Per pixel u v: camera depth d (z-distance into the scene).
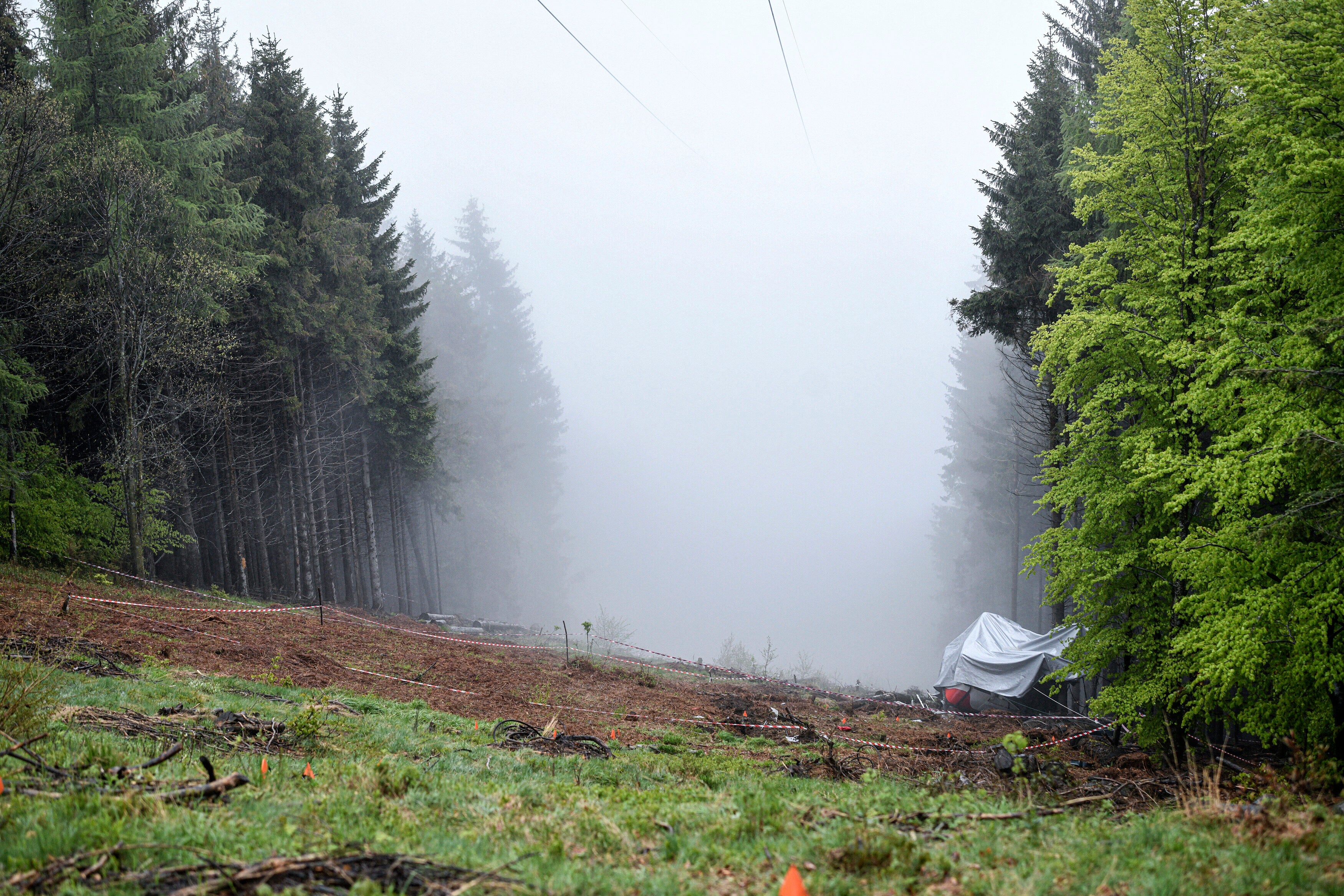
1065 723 23.59
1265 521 12.24
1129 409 16.50
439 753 10.98
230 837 5.16
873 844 5.66
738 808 7.34
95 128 24.53
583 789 8.37
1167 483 14.66
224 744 9.53
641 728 17.06
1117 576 16.64
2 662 9.50
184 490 29.45
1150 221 16.31
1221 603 12.43
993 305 25.80
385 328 38.12
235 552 32.56
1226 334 12.94
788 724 19.39
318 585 37.25
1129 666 17.09
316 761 9.16
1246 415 12.45
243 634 19.80
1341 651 11.52
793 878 4.21
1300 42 11.63
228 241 27.83
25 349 24.80
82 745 7.88
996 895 4.80
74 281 24.14
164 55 25.69
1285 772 11.62
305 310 31.84
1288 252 12.12
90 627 14.37
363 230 37.16
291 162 32.38
